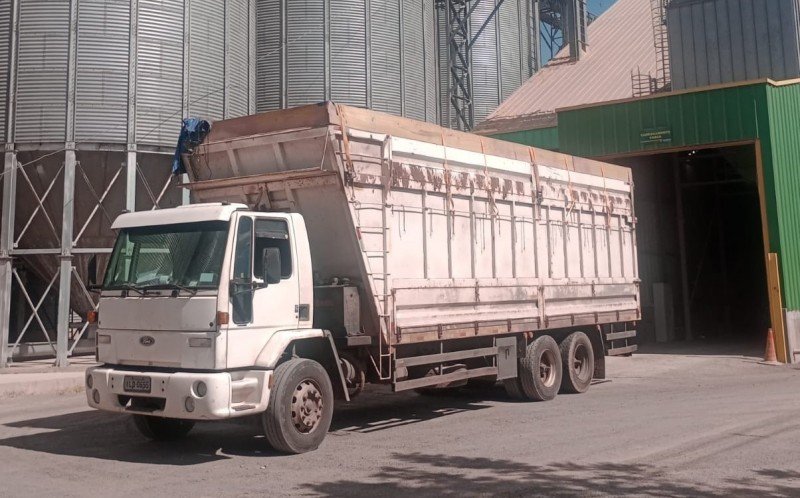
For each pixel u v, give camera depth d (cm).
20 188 1962
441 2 3734
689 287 2792
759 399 1230
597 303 1422
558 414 1111
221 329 782
